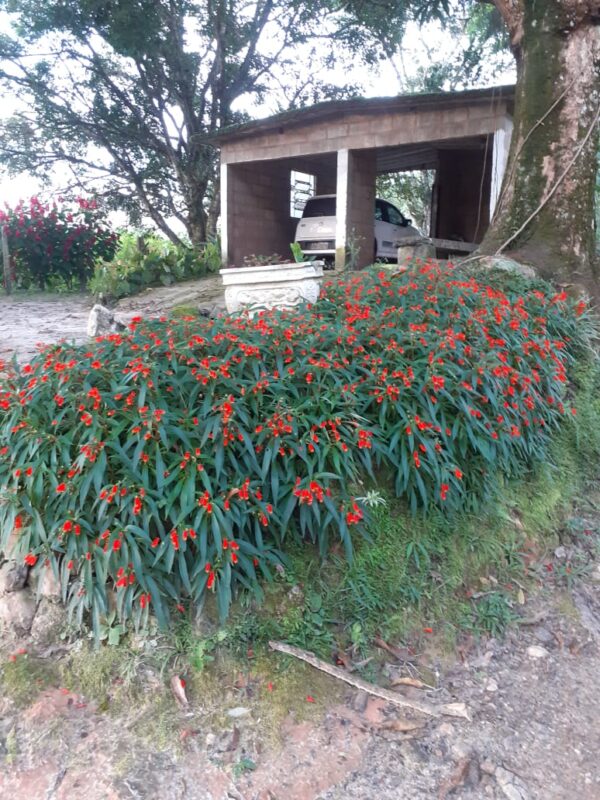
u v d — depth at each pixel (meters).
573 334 5.63
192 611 3.12
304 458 3.21
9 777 2.68
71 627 3.17
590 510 4.62
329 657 3.18
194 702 2.95
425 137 10.07
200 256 11.38
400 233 13.22
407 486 3.64
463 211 14.25
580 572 4.13
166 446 3.03
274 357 3.81
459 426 3.79
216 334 3.80
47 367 3.43
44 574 3.19
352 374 3.84
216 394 3.42
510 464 4.26
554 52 7.05
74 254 12.45
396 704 3.06
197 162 17.48
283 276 5.16
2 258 12.20
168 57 15.98
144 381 3.22
